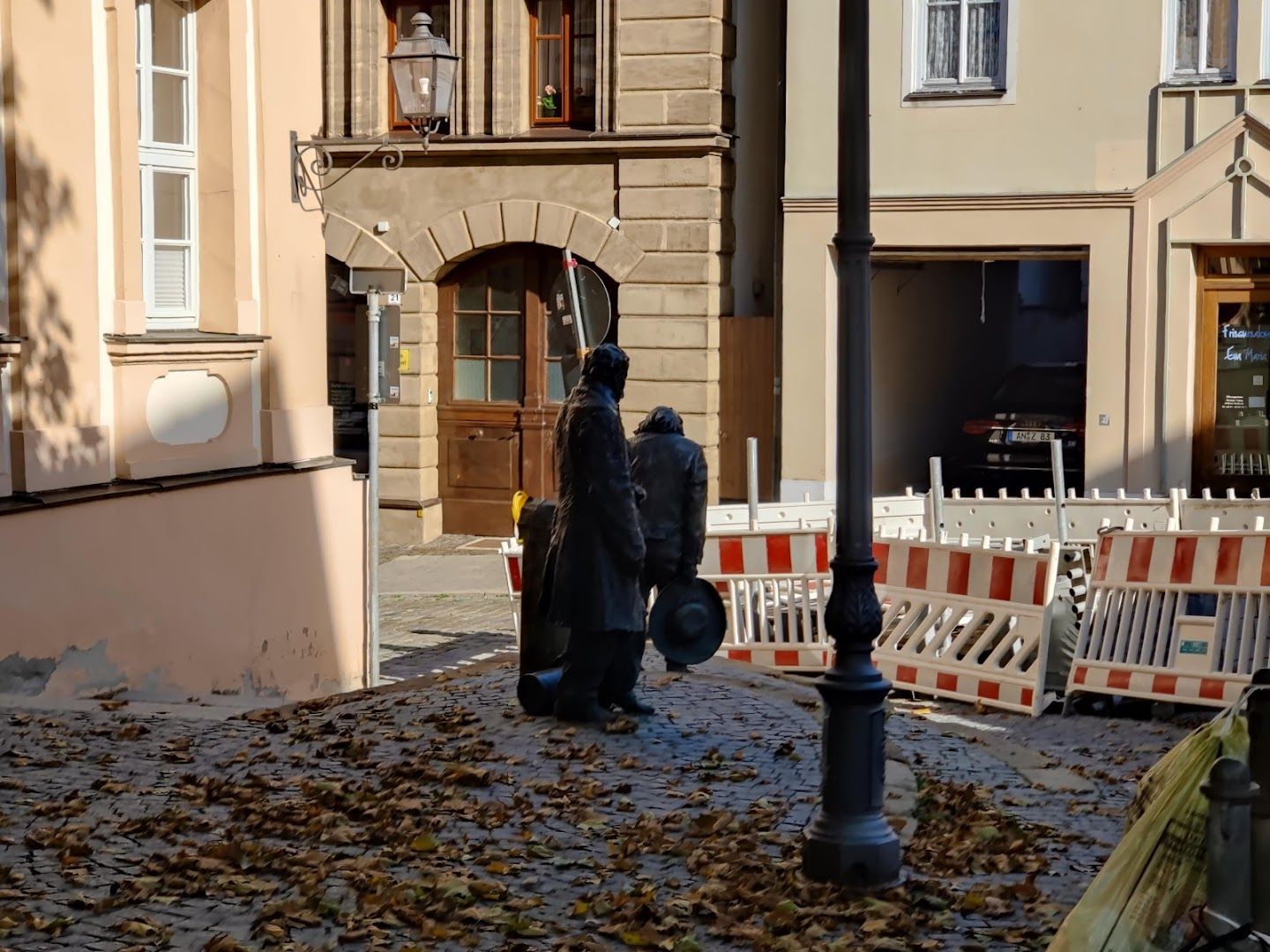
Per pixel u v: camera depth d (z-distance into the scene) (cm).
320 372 1459
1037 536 1669
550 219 2322
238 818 791
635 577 1006
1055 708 1330
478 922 656
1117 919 520
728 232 2314
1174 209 2075
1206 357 2094
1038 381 2555
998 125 2145
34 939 623
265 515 1366
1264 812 494
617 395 1007
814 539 1437
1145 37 2075
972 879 736
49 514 1126
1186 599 1270
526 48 2350
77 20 1170
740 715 1052
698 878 723
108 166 1206
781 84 2277
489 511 2441
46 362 1142
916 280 2478
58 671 1130
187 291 1349
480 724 1012
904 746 1038
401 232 2391
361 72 2394
